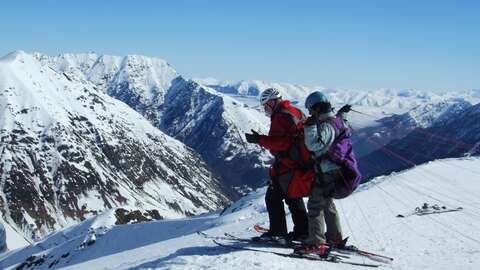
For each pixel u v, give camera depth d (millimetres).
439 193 13711
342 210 10492
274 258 5328
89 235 57031
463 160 22188
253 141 5820
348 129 5688
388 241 7352
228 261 5137
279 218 6316
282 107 5719
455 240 7422
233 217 29781
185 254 5758
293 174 5773
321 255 5629
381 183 16688
